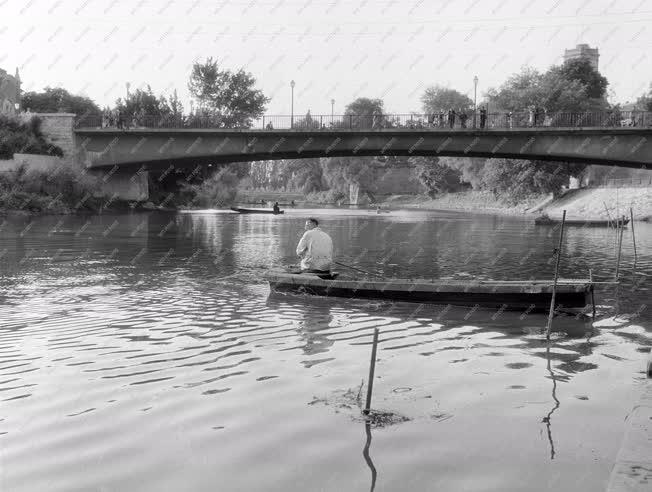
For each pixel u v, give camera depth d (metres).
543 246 30.84
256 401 7.52
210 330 11.23
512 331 11.42
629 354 9.88
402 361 9.34
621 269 21.69
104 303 13.80
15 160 47.34
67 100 84.19
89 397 7.61
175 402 7.46
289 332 11.14
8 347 9.91
